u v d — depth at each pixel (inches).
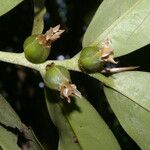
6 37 18.0
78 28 15.6
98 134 9.3
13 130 8.0
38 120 18.2
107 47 8.3
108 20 8.7
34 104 19.0
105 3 8.8
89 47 8.4
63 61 8.5
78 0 14.1
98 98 14.0
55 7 16.3
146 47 10.0
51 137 15.8
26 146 8.4
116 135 16.6
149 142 8.8
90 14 13.2
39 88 19.5
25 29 17.8
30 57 8.4
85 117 9.2
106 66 9.1
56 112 9.2
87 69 8.4
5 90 19.7
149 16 8.6
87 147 9.4
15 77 19.7
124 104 8.8
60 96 8.5
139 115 8.8
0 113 7.8
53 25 16.4
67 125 9.3
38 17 8.6
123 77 8.7
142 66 10.0
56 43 16.5
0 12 8.3
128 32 8.6
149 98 8.7
